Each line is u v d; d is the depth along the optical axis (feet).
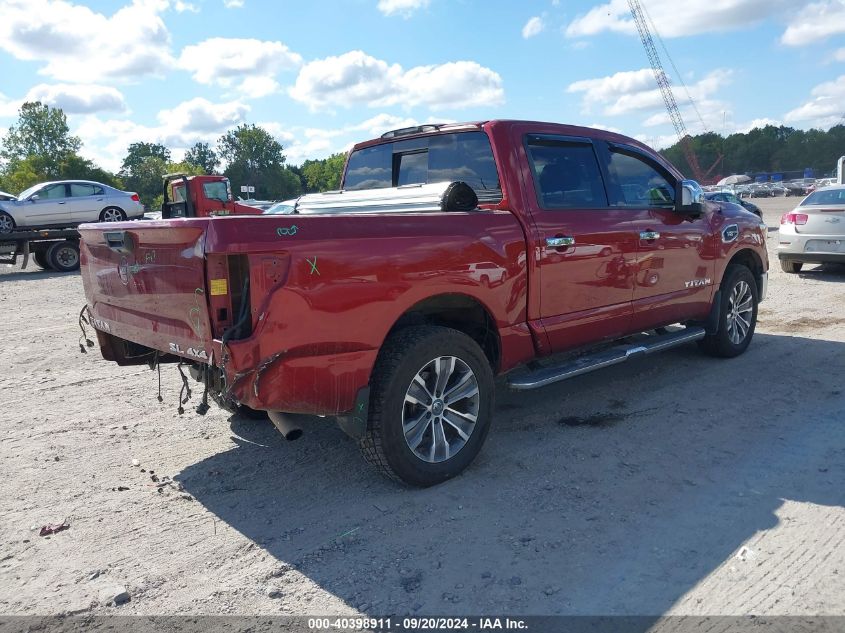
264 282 10.56
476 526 11.35
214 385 11.55
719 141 569.23
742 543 10.62
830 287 34.86
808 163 538.47
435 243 12.58
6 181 305.53
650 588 9.52
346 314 11.35
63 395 19.65
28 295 42.98
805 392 17.88
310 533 11.34
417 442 12.57
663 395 18.04
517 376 14.70
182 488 13.26
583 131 16.60
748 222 21.35
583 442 14.96
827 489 12.37
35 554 10.87
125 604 9.50
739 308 21.43
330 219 11.41
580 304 15.70
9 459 14.80
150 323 12.50
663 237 17.71
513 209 14.43
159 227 11.41
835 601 9.12
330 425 16.66
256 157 486.79
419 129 16.70
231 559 10.60
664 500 12.13
